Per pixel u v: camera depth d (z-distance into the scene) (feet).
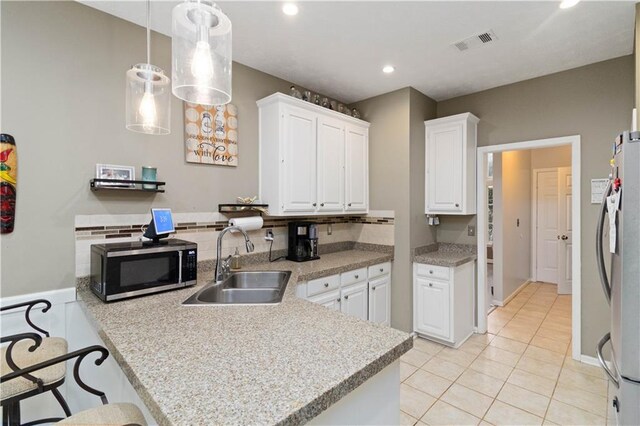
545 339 10.77
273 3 6.34
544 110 9.82
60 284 6.09
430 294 10.52
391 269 11.22
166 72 7.52
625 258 4.51
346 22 7.01
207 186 8.22
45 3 5.91
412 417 6.77
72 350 6.21
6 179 5.47
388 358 3.67
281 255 10.01
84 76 6.35
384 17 6.82
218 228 8.43
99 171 6.49
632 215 4.46
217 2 6.29
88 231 6.40
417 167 11.12
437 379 8.28
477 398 7.43
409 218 10.77
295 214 9.24
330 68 9.31
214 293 6.74
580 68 9.20
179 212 7.70
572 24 7.06
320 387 2.96
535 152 18.67
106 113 6.62
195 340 3.98
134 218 6.99
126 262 5.72
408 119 10.73
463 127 10.60
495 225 14.42
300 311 5.09
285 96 8.84
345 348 3.76
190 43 3.74
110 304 5.45
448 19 6.89
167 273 6.24
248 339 4.01
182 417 2.53
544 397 7.45
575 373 8.49
